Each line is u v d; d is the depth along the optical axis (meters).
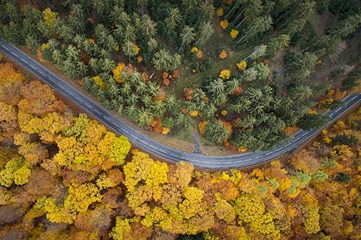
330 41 92.69
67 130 81.81
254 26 84.31
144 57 86.75
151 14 88.88
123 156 83.88
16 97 81.56
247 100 87.75
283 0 84.62
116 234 82.12
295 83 97.88
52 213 80.69
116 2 80.25
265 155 101.75
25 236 81.81
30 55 92.19
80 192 81.75
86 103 93.00
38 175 80.25
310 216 90.94
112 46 81.81
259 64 88.44
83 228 82.12
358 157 99.44
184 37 82.12
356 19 88.81
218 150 98.38
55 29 80.38
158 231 84.19
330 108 102.25
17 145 85.19
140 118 84.19
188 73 93.75
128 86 80.62
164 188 84.31
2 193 79.75
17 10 81.31
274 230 86.19
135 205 83.12
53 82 92.25
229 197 87.75
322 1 99.25
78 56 82.12
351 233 95.50
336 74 102.31
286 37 84.81
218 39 95.44
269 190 90.25
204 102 89.31
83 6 83.69
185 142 96.31
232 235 85.31
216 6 92.44
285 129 100.88
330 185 96.00
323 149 99.06
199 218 83.38
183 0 81.56
